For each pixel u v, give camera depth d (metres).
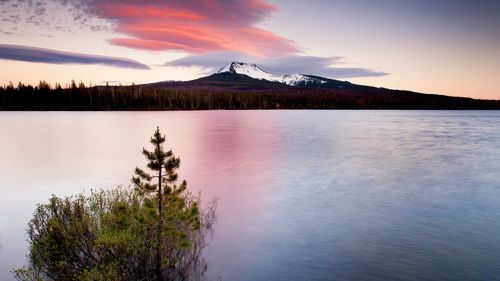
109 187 23.33
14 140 50.25
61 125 77.12
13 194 21.59
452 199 20.77
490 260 12.45
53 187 23.47
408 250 13.34
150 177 10.14
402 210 18.50
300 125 83.69
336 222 16.59
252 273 11.48
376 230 15.50
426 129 74.50
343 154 39.19
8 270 11.12
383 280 11.10
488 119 114.06
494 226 15.96
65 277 9.25
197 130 68.75
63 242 10.11
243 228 15.60
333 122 95.56
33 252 10.88
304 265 12.12
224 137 56.53
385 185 24.36
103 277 8.67
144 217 9.69
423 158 36.69
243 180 25.86
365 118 118.62
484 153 40.31
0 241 13.62
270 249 13.37
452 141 52.47
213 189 22.92
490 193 22.06
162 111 174.00
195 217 10.56
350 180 26.09
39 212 12.57
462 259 12.57
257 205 19.27
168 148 43.47
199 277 11.03
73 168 30.30
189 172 28.81
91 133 61.03
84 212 12.05
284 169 30.28
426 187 23.83
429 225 16.19
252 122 93.62
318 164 32.88
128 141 50.28
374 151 41.56
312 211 18.28
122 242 9.20
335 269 11.84
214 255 12.68
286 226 15.91
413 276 11.32
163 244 10.05
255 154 38.88
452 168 31.23
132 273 9.73
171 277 10.48
